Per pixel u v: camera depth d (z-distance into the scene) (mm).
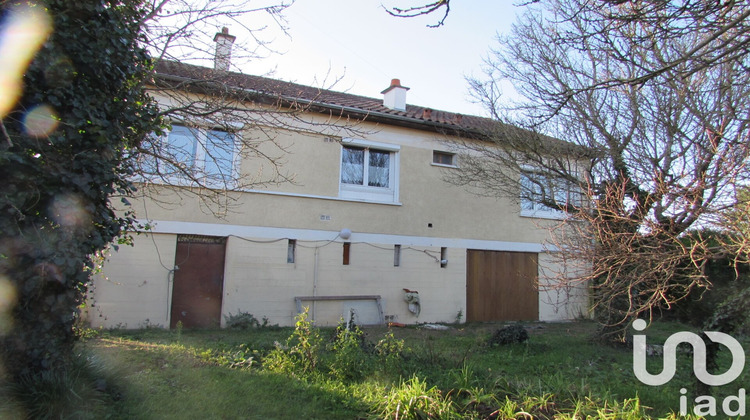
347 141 12477
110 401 4363
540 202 10094
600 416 4617
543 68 9516
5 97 4012
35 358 4066
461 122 14133
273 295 11273
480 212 14250
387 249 12789
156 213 10336
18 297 3947
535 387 5484
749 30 4723
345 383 5906
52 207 4188
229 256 10906
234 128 6898
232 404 4766
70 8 4383
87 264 4500
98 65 4629
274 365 6250
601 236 5398
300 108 7992
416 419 4582
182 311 10562
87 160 4449
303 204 11805
